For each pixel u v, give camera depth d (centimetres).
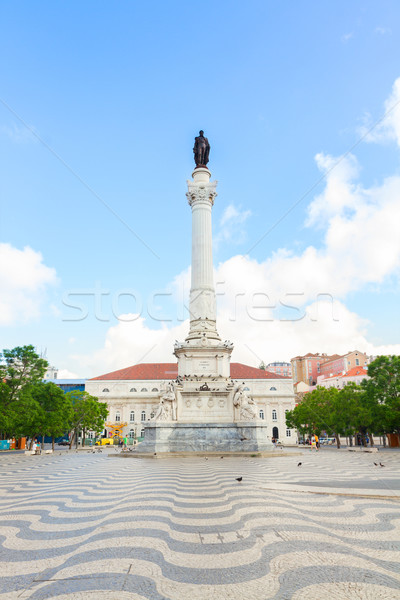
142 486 1511
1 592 566
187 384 3612
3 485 1716
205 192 4334
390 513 1005
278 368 19050
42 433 5284
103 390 10112
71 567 662
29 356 4775
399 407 4672
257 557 694
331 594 546
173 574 625
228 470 2039
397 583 580
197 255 4178
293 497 1226
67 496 1360
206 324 3984
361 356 13688
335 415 5712
